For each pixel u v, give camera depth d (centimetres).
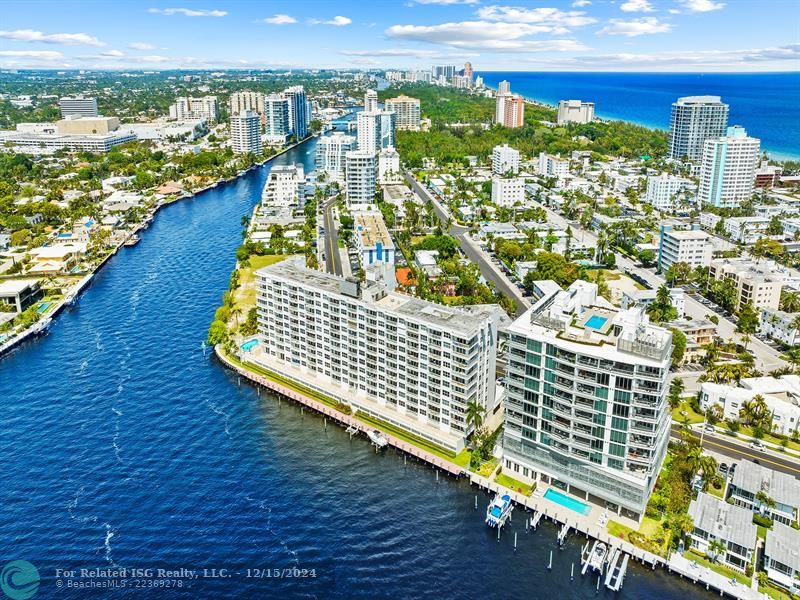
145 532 19875
